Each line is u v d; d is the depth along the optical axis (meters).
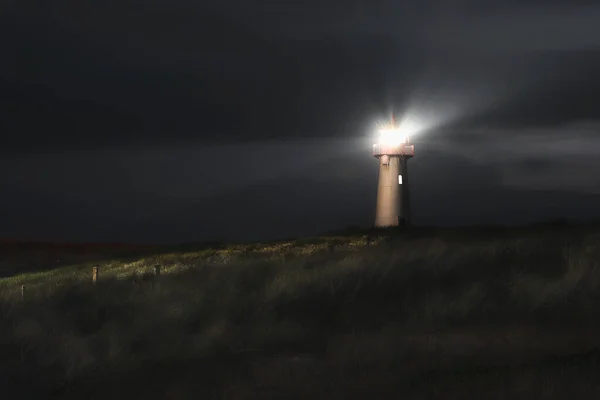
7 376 19.72
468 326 22.75
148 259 55.03
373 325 23.89
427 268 31.61
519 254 33.97
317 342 22.16
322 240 55.00
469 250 36.19
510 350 19.73
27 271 70.56
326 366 19.25
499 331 21.91
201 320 25.80
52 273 55.03
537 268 30.66
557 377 16.09
